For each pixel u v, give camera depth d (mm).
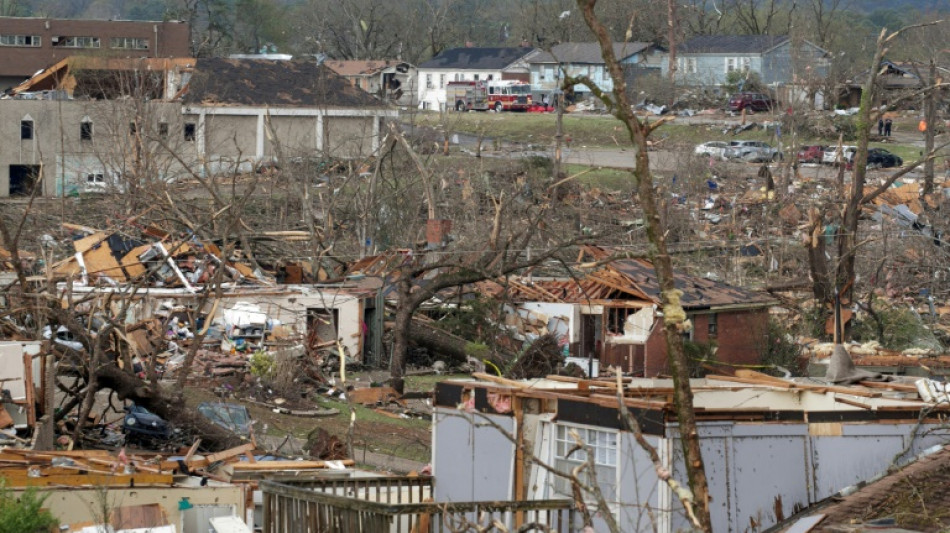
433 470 19703
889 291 62281
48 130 91375
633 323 51312
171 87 104312
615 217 75812
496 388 18953
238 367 46875
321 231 66312
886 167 101062
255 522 24219
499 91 137750
